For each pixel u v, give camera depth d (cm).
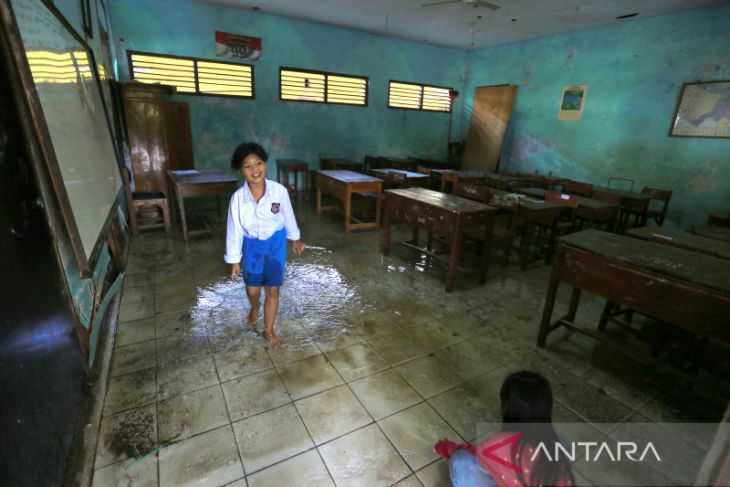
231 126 684
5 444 99
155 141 517
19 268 117
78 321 162
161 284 331
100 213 233
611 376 230
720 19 509
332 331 267
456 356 244
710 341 274
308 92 741
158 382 207
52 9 201
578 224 548
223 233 479
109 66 499
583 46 673
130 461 158
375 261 414
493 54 845
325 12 639
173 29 600
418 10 609
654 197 545
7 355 104
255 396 200
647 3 523
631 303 206
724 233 337
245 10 641
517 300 333
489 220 344
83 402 169
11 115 125
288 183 693
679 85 557
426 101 892
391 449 170
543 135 757
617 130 638
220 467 158
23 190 126
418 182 589
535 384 104
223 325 267
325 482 154
